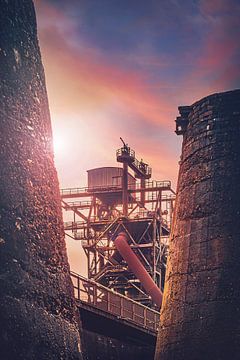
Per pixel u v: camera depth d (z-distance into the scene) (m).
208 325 26.97
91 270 46.88
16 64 19.98
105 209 48.88
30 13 21.50
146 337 31.55
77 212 48.75
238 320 26.53
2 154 18.56
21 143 19.53
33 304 18.81
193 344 27.05
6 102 19.16
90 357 28.56
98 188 48.50
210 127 30.16
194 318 27.47
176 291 28.73
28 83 20.50
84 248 47.12
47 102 21.75
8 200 18.50
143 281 43.41
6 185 18.52
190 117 31.42
